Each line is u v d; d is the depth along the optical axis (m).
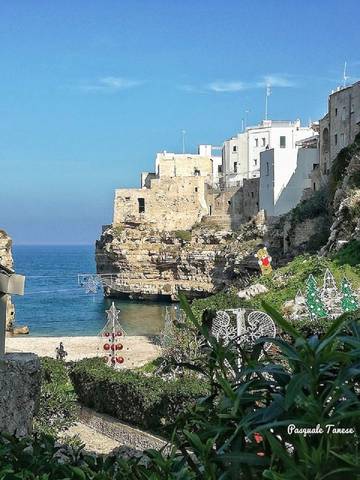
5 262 79.19
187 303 6.13
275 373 5.39
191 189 131.00
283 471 5.09
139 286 123.50
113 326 44.66
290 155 110.12
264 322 25.77
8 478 6.75
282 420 5.04
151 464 6.57
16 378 10.41
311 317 35.78
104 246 130.12
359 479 4.68
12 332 78.25
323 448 4.93
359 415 4.75
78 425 26.53
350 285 41.34
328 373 5.13
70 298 133.12
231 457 5.16
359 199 58.50
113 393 25.81
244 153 144.62
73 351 55.25
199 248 115.69
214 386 6.28
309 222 90.62
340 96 96.12
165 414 22.70
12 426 10.27
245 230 109.00
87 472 6.81
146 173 158.75
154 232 125.44
